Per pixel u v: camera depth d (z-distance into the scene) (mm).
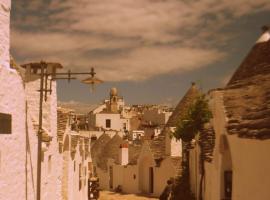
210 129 18750
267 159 7023
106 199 35375
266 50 12195
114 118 86125
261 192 7246
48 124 15516
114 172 43562
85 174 27391
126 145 42594
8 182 10016
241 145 8141
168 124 35125
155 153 35906
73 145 21828
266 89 9062
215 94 10094
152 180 36688
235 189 8500
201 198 18531
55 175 15906
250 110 8602
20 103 10711
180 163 32062
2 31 9570
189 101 33438
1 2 9477
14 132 10336
